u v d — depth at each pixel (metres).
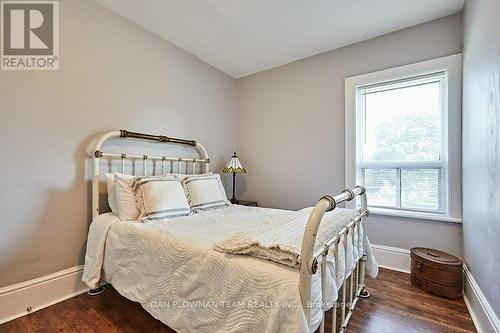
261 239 1.08
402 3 1.91
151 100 2.38
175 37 2.46
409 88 2.28
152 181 1.93
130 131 2.20
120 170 2.13
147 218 1.74
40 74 1.68
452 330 1.43
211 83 3.08
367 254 1.80
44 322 1.50
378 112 2.44
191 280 1.18
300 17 2.11
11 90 1.56
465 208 1.86
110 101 2.06
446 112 2.09
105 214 1.90
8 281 1.54
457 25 2.01
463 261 1.91
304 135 2.85
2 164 1.52
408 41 2.22
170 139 2.47
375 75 2.38
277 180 3.07
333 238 1.17
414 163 2.24
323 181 2.71
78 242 1.87
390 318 1.54
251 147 3.32
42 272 1.69
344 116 2.57
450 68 2.02
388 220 2.33
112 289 1.90
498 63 1.16
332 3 1.92
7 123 1.54
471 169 1.67
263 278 0.95
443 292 1.78
